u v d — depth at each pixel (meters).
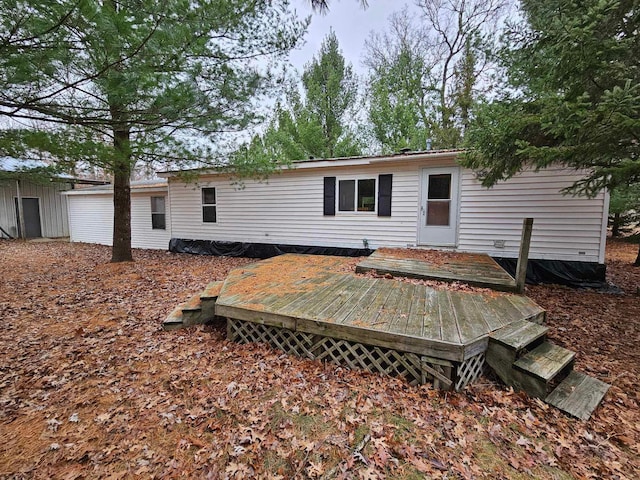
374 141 14.55
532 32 3.83
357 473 1.68
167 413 2.21
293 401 2.33
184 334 3.60
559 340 3.34
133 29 2.39
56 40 2.33
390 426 2.05
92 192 12.32
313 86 14.26
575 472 1.70
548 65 3.48
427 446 1.87
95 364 2.93
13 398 2.39
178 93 3.07
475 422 2.09
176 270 7.09
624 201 9.30
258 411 2.22
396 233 7.17
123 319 4.08
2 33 2.18
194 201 9.59
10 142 3.04
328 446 1.88
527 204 5.93
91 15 2.18
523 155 3.97
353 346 2.79
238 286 4.06
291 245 8.38
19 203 12.91
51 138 3.01
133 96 2.76
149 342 3.39
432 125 14.00
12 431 2.04
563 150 3.15
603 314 4.14
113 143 4.00
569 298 4.91
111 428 2.07
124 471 1.73
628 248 11.09
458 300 3.43
